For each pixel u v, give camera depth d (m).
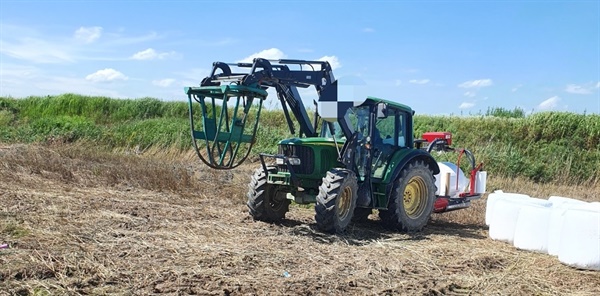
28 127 18.86
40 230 6.01
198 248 5.77
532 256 6.38
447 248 6.59
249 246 6.06
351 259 5.82
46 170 10.89
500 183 14.73
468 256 6.21
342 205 7.25
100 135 18.27
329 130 8.02
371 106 7.70
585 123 18.34
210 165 6.55
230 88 6.39
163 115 22.88
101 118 22.81
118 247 5.62
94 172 11.12
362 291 4.79
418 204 8.20
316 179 7.58
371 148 7.64
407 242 6.99
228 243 6.17
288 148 7.69
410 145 8.48
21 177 9.90
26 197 7.95
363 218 8.60
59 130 18.42
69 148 15.05
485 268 5.83
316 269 5.33
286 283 4.78
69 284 4.42
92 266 4.88
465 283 5.24
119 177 10.80
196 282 4.66
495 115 21.80
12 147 14.69
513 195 7.94
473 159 9.36
